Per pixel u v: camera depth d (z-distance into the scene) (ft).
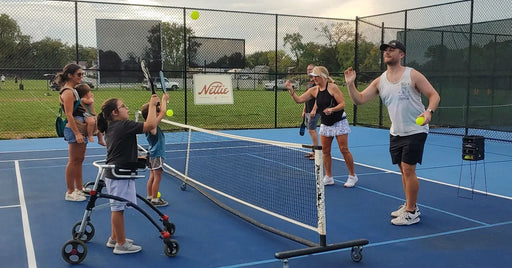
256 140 16.90
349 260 14.12
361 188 23.76
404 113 17.20
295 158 32.81
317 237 16.16
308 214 18.81
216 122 61.93
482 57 43.73
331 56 56.49
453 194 22.53
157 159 19.70
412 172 17.48
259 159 32.42
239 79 52.90
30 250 14.88
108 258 14.25
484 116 44.34
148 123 14.33
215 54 49.60
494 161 31.94
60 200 21.17
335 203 20.71
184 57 48.29
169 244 14.24
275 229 15.85
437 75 47.37
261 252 14.80
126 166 14.19
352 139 44.27
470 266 13.62
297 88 56.18
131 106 70.85
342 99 22.94
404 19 49.47
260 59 53.26
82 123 20.53
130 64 46.39
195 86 48.49
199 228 17.29
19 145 39.65
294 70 55.31
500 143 41.32
